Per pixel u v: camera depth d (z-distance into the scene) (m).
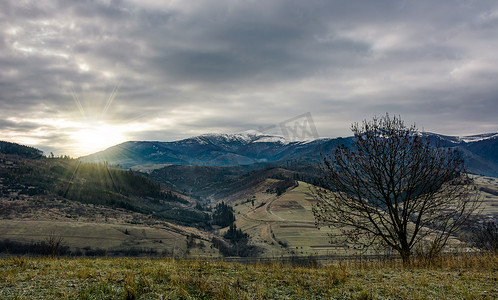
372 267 11.71
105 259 12.12
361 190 13.61
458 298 6.86
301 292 7.55
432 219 12.88
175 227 155.50
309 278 9.02
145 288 7.33
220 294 7.02
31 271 8.88
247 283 8.34
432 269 10.83
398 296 7.16
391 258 13.45
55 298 6.50
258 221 152.75
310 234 131.25
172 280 7.91
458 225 12.26
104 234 123.81
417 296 7.00
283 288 7.95
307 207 163.12
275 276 9.09
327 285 8.20
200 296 7.04
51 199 197.12
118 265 10.42
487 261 11.38
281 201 163.50
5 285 7.38
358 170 13.59
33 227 124.62
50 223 133.38
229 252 106.69
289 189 164.75
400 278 9.06
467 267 10.95
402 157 12.94
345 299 7.09
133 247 111.50
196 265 10.38
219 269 9.98
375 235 13.70
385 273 10.05
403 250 12.92
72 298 6.51
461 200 12.41
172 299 6.75
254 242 122.19
